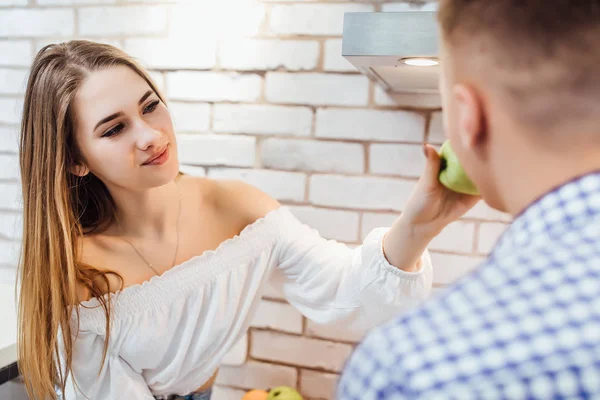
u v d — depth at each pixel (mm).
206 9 1292
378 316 964
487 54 393
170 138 939
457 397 316
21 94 1440
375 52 745
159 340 1009
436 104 1198
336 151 1275
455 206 796
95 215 1070
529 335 321
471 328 338
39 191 959
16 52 1432
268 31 1265
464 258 1257
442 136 1208
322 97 1261
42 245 980
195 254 1066
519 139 393
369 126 1245
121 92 869
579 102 362
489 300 350
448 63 437
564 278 339
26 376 1052
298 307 1150
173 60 1332
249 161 1333
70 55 900
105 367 1002
